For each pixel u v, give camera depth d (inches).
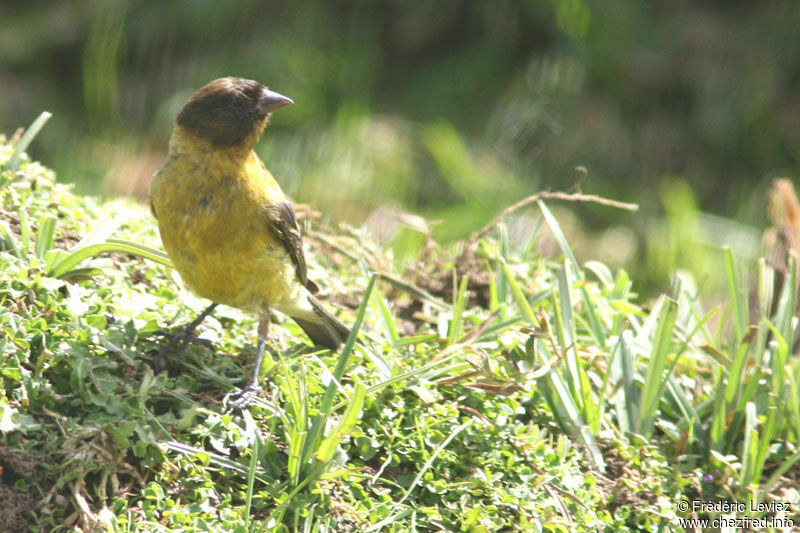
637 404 334.6
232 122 307.1
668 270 735.1
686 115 854.5
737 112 842.8
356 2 902.4
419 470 294.7
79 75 889.5
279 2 898.7
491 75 884.0
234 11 892.0
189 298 352.2
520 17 891.4
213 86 309.1
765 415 338.6
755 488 307.1
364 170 788.0
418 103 872.3
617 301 395.9
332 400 280.1
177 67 884.6
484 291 419.8
